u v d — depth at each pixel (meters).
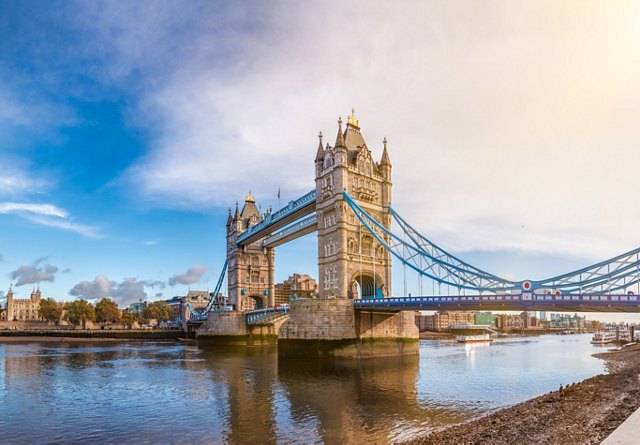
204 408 41.47
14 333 168.75
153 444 31.33
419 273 78.44
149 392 49.38
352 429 34.09
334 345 76.69
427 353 110.56
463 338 177.88
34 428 35.47
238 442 31.34
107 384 54.81
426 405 42.16
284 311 105.50
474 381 57.41
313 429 34.19
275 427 34.88
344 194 86.81
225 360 82.75
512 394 48.19
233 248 138.25
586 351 122.50
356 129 96.50
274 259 141.50
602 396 40.59
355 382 54.72
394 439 31.52
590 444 22.72
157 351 106.62
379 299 75.19
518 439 25.69
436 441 27.75
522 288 61.75
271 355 94.31
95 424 36.44
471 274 73.81
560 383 56.81
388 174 95.62
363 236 89.31
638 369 67.00
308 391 48.94
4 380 58.38
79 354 97.69
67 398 46.56
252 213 141.00
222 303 158.12
